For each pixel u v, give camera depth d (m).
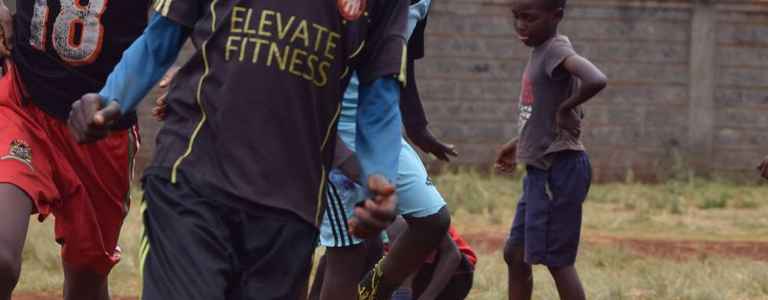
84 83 7.50
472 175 25.59
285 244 5.41
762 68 27.23
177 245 5.29
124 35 7.55
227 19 5.45
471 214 21.31
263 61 5.40
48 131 7.48
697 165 27.20
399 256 8.23
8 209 6.95
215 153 5.40
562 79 9.48
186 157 5.42
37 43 7.43
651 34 27.19
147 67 5.62
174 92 5.55
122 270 13.38
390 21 5.67
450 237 9.32
